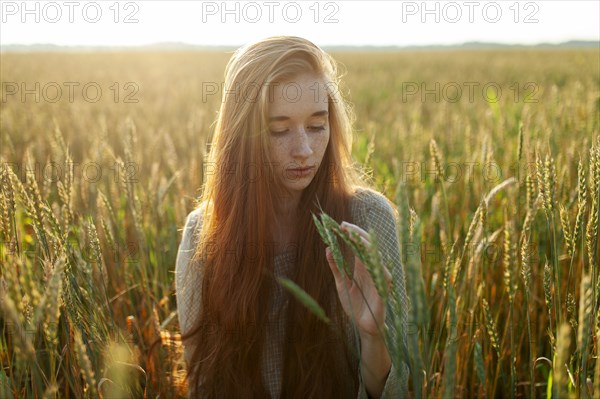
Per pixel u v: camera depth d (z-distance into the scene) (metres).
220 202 1.86
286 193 1.91
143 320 2.72
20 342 1.11
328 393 1.86
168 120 8.38
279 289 1.93
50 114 8.27
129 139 3.03
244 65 1.76
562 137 3.61
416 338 1.12
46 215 1.70
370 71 25.47
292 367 1.88
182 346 2.22
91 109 8.98
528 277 1.69
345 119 1.96
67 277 1.59
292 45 1.69
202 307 2.00
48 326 1.17
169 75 20.08
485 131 4.53
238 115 1.78
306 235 1.85
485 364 2.31
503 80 19.31
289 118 1.67
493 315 2.62
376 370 1.65
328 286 1.85
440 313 2.38
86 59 31.16
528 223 1.82
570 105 4.26
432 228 2.86
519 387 2.51
